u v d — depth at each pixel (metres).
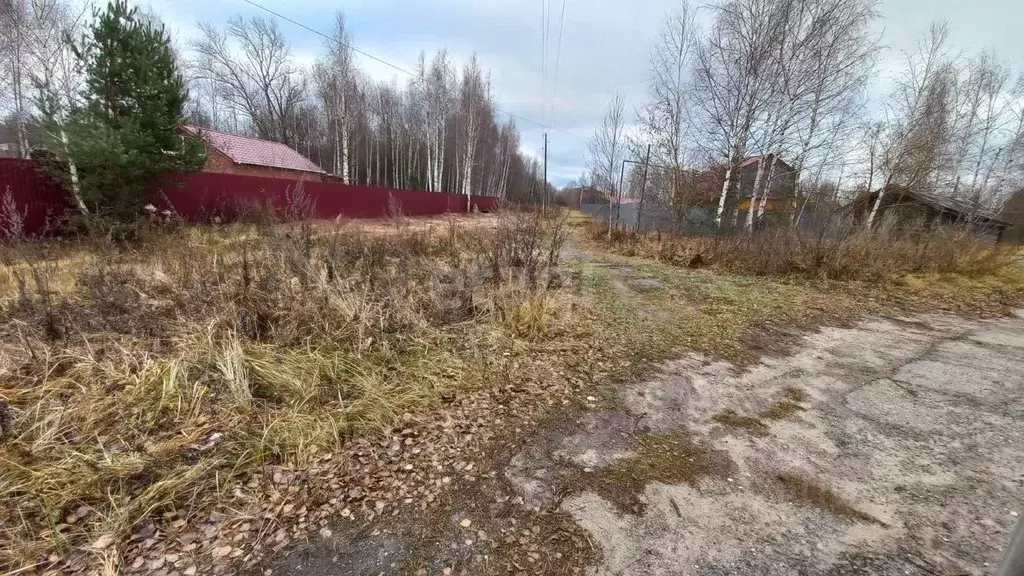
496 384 3.35
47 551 1.66
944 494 2.16
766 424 2.89
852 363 4.12
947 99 15.06
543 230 8.12
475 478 2.24
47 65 9.88
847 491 2.19
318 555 1.71
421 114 33.84
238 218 11.06
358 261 5.74
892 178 12.92
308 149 37.44
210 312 3.55
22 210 8.43
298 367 3.08
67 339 3.12
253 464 2.21
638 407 3.10
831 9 11.15
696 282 7.89
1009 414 3.07
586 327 4.85
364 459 2.35
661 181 14.31
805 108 12.06
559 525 1.91
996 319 6.04
